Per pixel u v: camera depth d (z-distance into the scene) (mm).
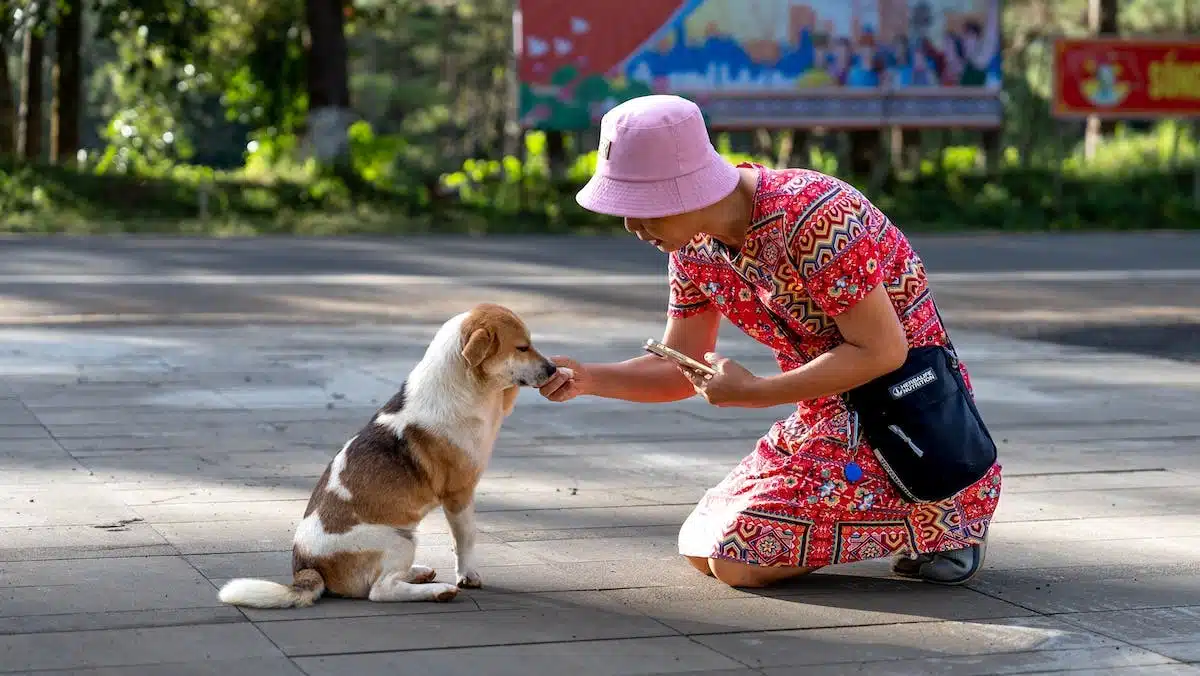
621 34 27547
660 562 5160
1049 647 4180
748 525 4746
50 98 38562
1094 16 34875
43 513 5684
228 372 9805
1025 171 31828
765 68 28422
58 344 11078
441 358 4496
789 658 4043
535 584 4805
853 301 4410
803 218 4410
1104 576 5023
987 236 26875
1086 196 31078
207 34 29953
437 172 31000
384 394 8977
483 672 3850
